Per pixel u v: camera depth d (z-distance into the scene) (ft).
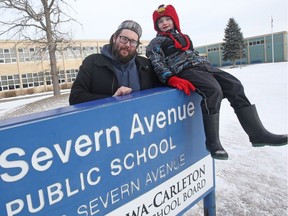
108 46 6.40
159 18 7.80
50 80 125.08
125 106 4.57
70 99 6.31
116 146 4.45
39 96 98.43
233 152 14.93
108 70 6.28
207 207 7.34
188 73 6.48
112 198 4.45
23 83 118.32
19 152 3.25
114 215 4.51
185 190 6.15
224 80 6.77
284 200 9.84
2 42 111.75
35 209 3.44
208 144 6.21
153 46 7.13
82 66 6.40
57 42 57.52
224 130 19.99
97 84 6.29
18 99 90.84
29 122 3.33
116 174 4.48
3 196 3.15
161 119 5.38
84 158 3.97
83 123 3.92
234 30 163.02
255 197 10.03
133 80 6.49
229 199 9.92
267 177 11.71
